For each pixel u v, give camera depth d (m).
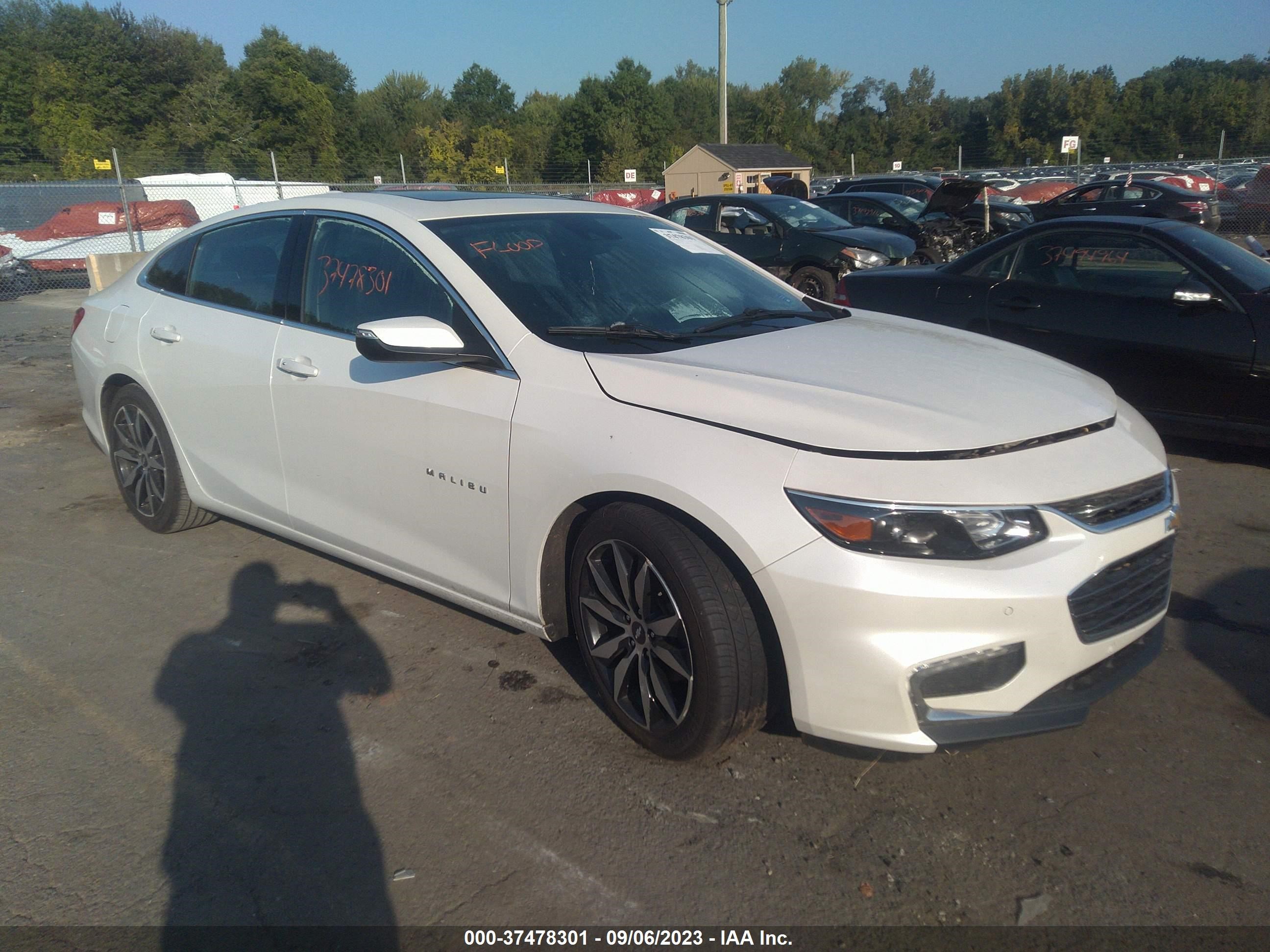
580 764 2.77
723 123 23.55
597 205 3.98
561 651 3.44
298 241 3.68
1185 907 2.22
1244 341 5.07
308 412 3.48
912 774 2.71
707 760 2.77
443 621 3.68
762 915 2.21
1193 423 5.34
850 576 2.25
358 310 3.39
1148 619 2.59
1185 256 5.36
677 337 3.05
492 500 2.96
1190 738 2.87
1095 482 2.41
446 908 2.24
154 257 4.47
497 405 2.91
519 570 2.95
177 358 4.03
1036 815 2.54
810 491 2.32
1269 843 2.42
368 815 2.57
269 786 2.70
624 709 2.82
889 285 6.70
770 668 2.53
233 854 2.43
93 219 16.84
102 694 3.21
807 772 2.72
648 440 2.57
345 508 3.49
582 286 3.27
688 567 2.48
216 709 3.10
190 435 4.09
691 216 12.55
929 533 2.24
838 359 2.90
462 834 2.49
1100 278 5.71
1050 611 2.26
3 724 3.03
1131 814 2.54
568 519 2.86
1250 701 3.06
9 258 15.33
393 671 3.32
